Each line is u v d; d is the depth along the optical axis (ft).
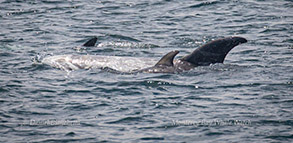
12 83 210.59
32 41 300.20
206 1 422.00
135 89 203.51
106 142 152.76
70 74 228.43
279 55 261.44
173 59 239.50
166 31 329.93
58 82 214.69
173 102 186.91
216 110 177.68
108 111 178.40
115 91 201.36
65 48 284.61
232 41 237.45
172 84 209.67
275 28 330.13
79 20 366.43
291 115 170.71
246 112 174.81
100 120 170.09
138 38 311.27
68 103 187.11
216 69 231.71
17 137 155.94
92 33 326.24
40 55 264.11
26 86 207.31
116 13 390.01
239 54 265.95
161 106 182.60
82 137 156.46
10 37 308.81
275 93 195.00
